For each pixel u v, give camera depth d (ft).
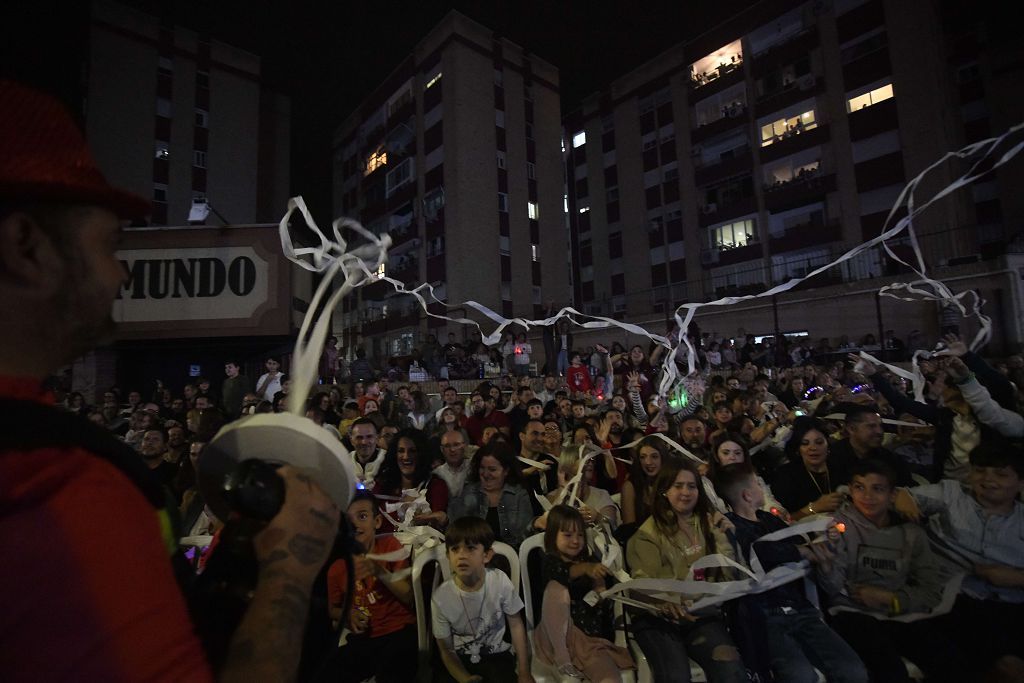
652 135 92.32
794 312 57.11
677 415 19.95
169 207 79.15
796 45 75.36
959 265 45.39
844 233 69.36
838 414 15.24
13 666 1.04
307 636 1.80
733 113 81.41
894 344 43.50
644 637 8.12
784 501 11.39
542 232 91.66
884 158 66.64
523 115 92.17
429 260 86.58
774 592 8.27
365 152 104.88
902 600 8.05
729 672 7.41
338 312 100.27
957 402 11.96
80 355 1.50
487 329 80.02
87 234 1.45
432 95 89.20
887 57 67.00
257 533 1.77
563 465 12.44
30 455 1.20
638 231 92.58
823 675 7.59
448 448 13.15
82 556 1.13
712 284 81.97
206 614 1.68
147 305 34.78
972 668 7.64
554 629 8.10
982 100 62.85
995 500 8.45
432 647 8.81
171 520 1.93
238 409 26.99
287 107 101.14
